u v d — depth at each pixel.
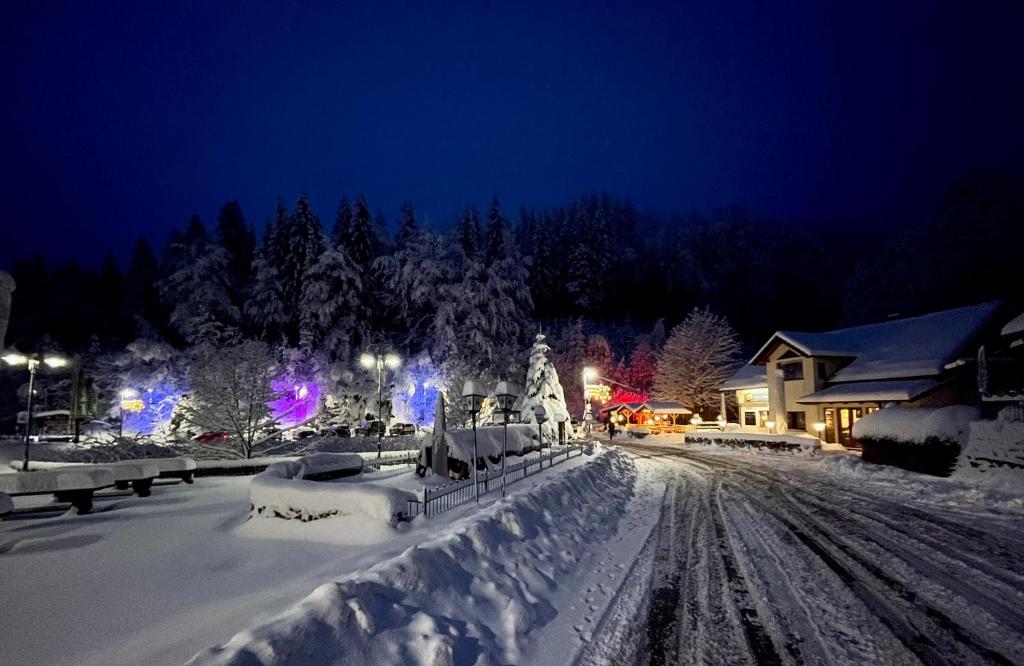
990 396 18.34
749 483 18.52
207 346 24.08
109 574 6.97
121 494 14.54
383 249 66.06
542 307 90.31
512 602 6.13
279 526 9.38
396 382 49.53
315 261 54.47
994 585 7.31
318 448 26.41
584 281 89.75
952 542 9.84
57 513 11.69
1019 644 5.44
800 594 6.96
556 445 28.91
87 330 66.50
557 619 6.19
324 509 9.27
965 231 57.19
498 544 7.76
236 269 64.38
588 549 9.34
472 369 46.66
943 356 30.09
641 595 7.01
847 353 36.19
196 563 7.50
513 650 5.27
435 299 53.31
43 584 6.55
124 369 48.53
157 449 22.70
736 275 102.00
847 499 14.92
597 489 14.91
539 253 89.94
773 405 39.31
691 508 13.77
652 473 21.95
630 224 112.00
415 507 10.20
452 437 16.45
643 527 11.55
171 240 60.84
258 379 23.09
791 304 99.88
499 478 14.86
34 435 46.59
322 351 48.03
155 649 4.62
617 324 92.62
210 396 22.22
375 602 5.01
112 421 41.81
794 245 104.56
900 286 61.41
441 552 6.45
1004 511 12.86
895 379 31.64
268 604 5.68
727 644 5.46
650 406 58.16
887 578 7.64
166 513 11.56
